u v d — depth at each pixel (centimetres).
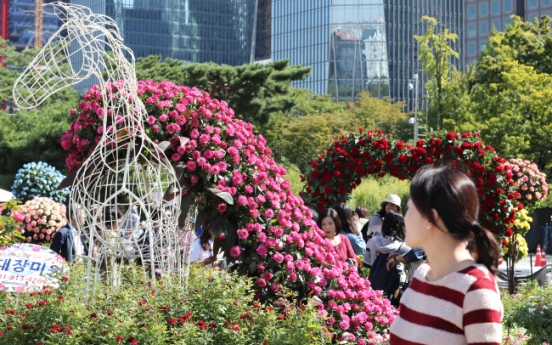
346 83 8275
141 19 9819
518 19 3444
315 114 4938
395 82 8275
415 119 3956
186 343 434
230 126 582
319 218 697
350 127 4769
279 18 8962
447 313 232
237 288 502
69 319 444
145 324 429
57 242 714
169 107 562
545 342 741
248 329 474
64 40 480
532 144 2986
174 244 545
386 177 2672
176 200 552
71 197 509
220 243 594
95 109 535
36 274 519
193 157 565
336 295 559
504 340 598
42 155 3328
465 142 993
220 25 10250
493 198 978
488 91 3145
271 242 566
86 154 553
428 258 246
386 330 561
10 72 4478
